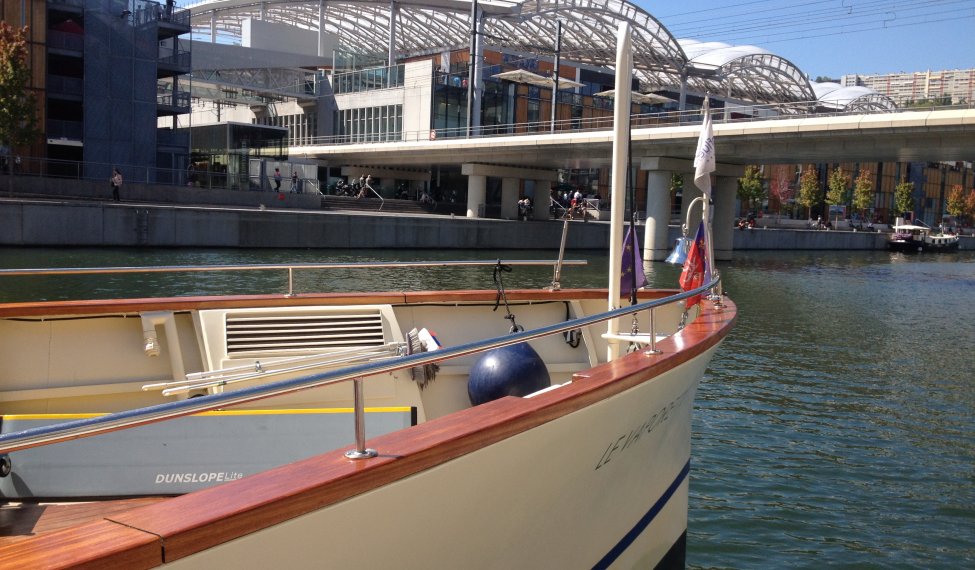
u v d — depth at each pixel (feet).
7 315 15.55
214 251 111.24
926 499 26.86
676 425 17.38
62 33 137.59
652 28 213.46
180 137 156.25
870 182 302.45
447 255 134.92
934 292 104.58
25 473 12.12
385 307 18.38
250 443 12.83
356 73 224.53
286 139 189.88
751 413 37.50
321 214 129.59
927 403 40.78
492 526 11.00
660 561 18.12
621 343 20.51
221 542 7.30
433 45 253.03
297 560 8.12
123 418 6.73
